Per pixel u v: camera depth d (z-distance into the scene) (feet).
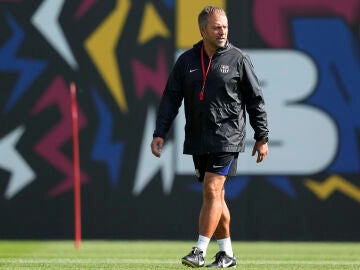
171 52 144.36
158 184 144.56
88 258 103.09
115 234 144.56
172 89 74.28
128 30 144.66
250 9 145.07
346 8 144.87
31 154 144.56
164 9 144.66
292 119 144.46
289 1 145.07
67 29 144.66
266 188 144.56
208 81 72.13
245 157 144.15
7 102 144.46
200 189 144.36
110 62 144.77
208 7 72.54
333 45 144.77
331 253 120.06
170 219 144.66
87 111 144.66
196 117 72.79
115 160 144.66
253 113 73.46
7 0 144.97
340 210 144.66
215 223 72.33
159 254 114.83
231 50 72.64
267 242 144.25
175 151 144.15
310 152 144.46
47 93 144.66
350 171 144.66
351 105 144.56
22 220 144.66
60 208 144.66
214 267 74.59
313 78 144.66
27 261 93.97
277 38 144.87
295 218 144.56
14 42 144.66
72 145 144.46
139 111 144.25
